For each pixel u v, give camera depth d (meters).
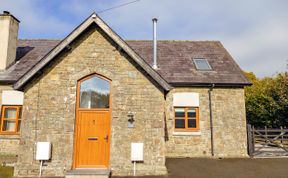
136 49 16.12
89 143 9.28
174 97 13.12
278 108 18.30
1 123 12.50
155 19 14.24
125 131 9.29
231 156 12.54
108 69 9.67
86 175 8.23
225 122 12.91
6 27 13.38
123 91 9.55
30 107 9.31
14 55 13.89
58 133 9.17
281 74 19.89
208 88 13.24
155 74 9.36
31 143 9.07
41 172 8.88
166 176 8.81
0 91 12.69
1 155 12.02
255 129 13.23
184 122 13.16
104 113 9.49
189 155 12.62
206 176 8.78
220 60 15.17
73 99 9.43
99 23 9.52
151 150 9.20
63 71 9.60
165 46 16.75
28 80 9.26
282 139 13.08
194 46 16.91
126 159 9.11
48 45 16.08
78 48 9.78
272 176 8.77
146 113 9.44
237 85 13.14
